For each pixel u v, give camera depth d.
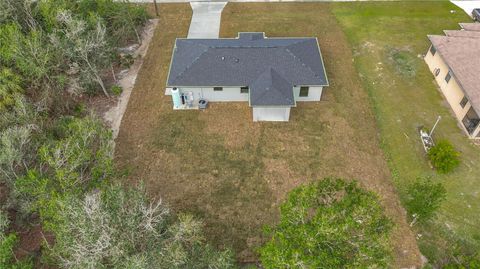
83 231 17.19
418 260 23.03
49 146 23.41
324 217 15.91
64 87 32.72
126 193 21.03
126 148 29.89
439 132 30.31
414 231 24.38
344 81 34.78
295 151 29.28
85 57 30.66
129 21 38.25
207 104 33.00
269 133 30.62
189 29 41.59
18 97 27.50
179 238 18.91
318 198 18.59
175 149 29.75
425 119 31.36
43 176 22.28
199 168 28.39
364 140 29.92
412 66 36.12
